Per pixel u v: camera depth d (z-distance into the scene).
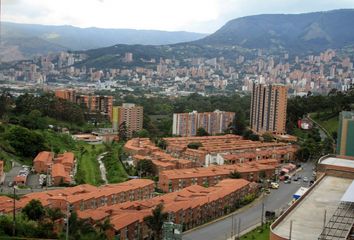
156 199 181.25
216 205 182.38
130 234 146.25
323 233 98.56
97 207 171.88
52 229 131.75
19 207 151.00
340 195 133.25
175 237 122.50
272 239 97.94
